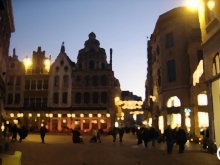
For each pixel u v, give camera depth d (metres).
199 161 14.80
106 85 53.84
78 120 53.00
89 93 53.88
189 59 32.50
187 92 32.56
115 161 14.83
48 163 13.84
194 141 27.92
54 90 54.56
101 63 55.03
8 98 54.88
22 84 55.28
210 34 19.09
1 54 22.62
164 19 36.44
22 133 26.31
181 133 18.78
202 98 31.00
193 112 30.84
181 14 34.53
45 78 55.22
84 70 54.75
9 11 24.25
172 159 15.59
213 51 18.77
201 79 26.62
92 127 52.59
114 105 56.44
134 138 38.19
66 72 55.00
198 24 33.81
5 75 25.97
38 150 19.20
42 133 25.75
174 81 34.09
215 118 18.64
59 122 53.06
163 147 23.20
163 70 35.91
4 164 6.48
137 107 46.69
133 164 13.85
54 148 20.88
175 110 33.25
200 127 30.42
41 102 54.50
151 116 46.31
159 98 38.12
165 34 36.28
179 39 34.22
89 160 15.12
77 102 53.88
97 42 56.22
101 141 31.30
